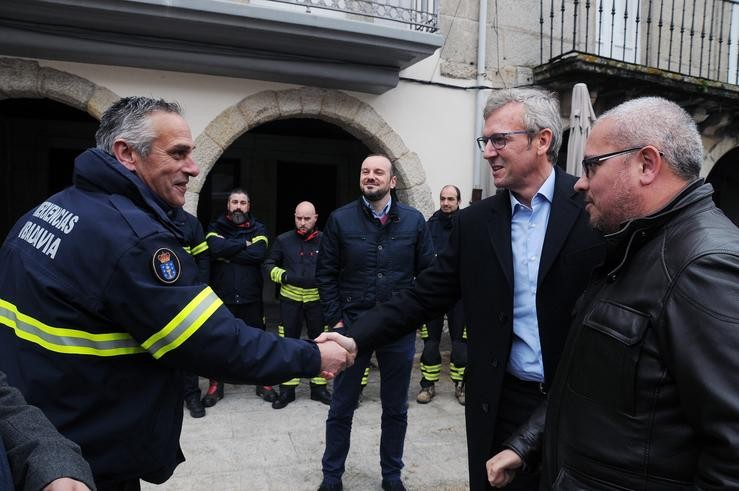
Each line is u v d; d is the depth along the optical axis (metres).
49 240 1.48
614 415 1.21
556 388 1.42
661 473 1.14
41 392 1.40
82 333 1.42
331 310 3.40
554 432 1.40
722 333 1.03
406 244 3.38
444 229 4.96
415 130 6.01
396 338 2.14
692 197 1.23
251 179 9.35
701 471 1.06
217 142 5.24
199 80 5.19
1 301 1.50
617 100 6.72
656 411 1.15
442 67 6.09
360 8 5.66
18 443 1.13
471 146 6.28
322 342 1.97
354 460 3.47
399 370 3.04
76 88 4.81
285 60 5.09
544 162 1.84
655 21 7.27
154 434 1.52
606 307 1.26
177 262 1.49
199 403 4.18
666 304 1.13
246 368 1.56
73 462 1.12
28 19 4.34
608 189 1.31
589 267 1.73
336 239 3.39
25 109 7.73
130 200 1.54
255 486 3.12
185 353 1.47
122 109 1.59
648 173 1.26
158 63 4.87
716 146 7.62
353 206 3.43
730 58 7.84
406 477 3.26
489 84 6.28
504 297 1.85
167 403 1.56
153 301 1.42
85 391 1.43
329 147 9.74
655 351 1.15
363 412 4.30
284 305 4.75
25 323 1.43
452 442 3.75
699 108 7.00
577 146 4.12
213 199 9.27
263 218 9.45
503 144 1.80
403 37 5.08
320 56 5.19
